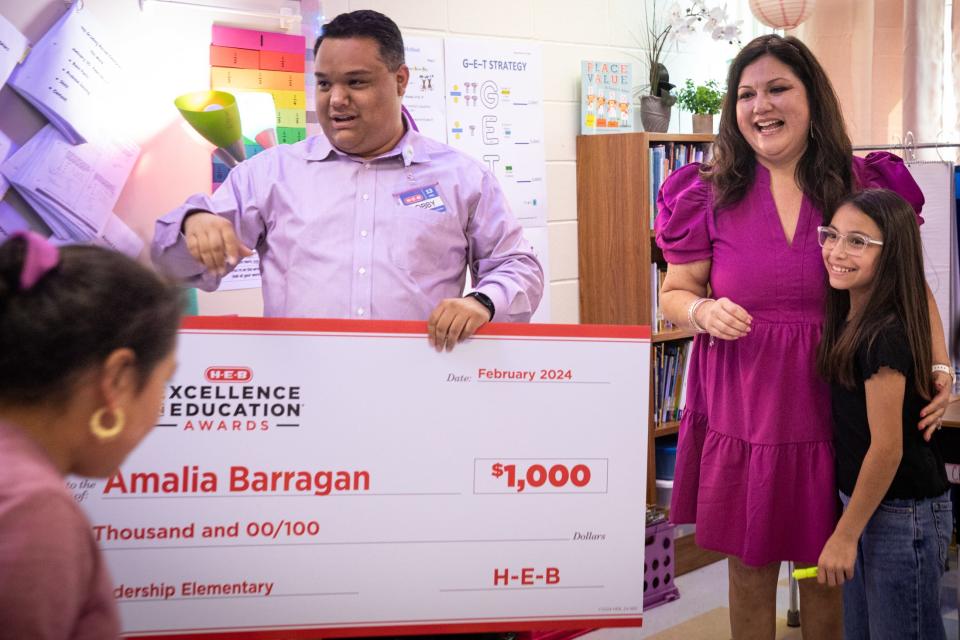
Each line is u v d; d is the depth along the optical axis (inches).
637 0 165.5
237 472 52.0
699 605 137.9
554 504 54.7
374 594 53.4
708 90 164.4
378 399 53.1
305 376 52.4
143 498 51.3
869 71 164.7
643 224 148.7
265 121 107.7
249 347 51.9
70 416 34.0
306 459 52.6
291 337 52.3
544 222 150.9
